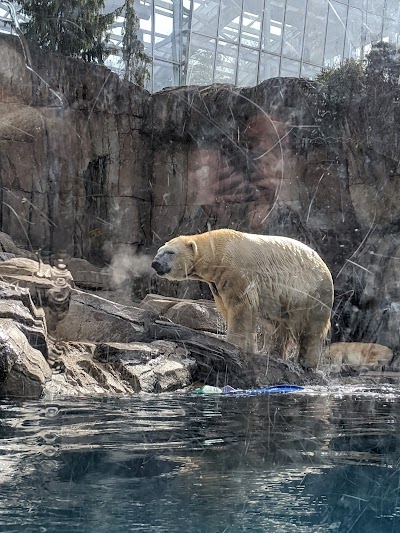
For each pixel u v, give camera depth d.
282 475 2.21
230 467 2.31
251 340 7.07
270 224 12.84
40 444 2.65
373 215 12.27
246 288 7.07
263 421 3.50
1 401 4.35
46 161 12.78
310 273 7.48
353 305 12.05
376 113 12.22
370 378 7.53
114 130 13.46
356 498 1.96
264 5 16.16
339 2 16.17
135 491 1.96
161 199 14.01
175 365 5.89
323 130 12.57
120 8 14.62
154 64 15.64
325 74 13.13
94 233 13.30
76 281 12.14
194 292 12.42
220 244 7.20
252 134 13.24
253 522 1.72
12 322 5.09
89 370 5.46
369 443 2.85
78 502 1.85
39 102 12.63
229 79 16.25
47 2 13.78
